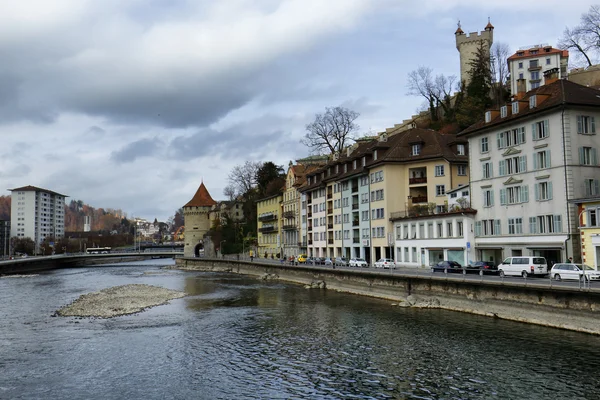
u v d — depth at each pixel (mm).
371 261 77875
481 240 56844
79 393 23859
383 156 75250
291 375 25953
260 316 44094
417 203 72312
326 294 58812
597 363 25141
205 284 78688
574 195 46500
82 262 169375
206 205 160125
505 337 31219
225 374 26500
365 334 34531
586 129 47719
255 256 138500
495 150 55344
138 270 129125
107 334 36875
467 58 124188
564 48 90500
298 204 111438
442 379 24172
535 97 50188
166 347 32625
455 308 41938
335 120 104062
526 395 21562
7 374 26875
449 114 110312
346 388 23625
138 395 23500
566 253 46125
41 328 39438
